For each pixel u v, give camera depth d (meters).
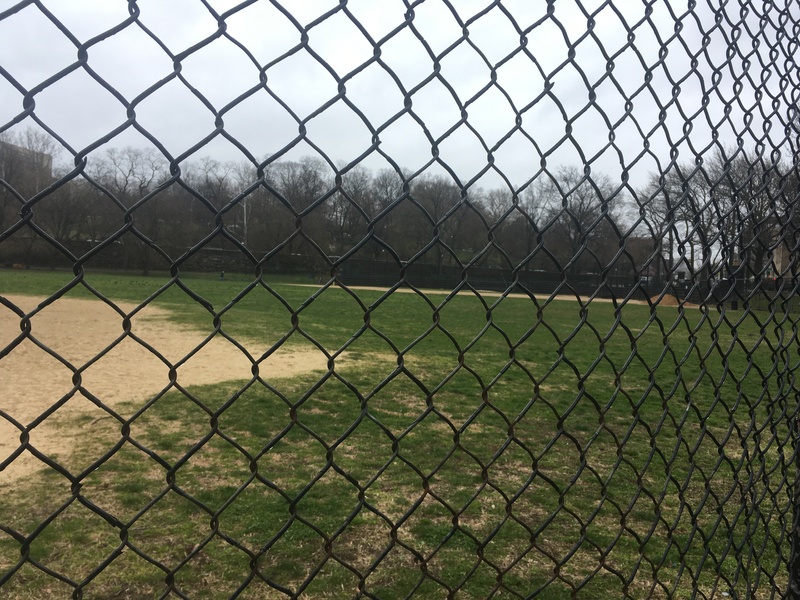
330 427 7.09
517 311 24.42
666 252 1.80
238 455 5.94
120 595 3.55
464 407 8.37
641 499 5.27
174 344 13.84
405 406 8.27
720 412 8.70
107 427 6.79
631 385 10.46
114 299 23.25
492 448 6.51
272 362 11.62
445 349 13.96
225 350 12.83
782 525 2.35
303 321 19.44
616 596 3.75
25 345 12.69
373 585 3.76
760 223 2.05
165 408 7.75
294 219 1.26
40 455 1.06
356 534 4.38
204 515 4.55
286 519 4.54
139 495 4.88
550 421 7.77
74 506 4.64
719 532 4.68
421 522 4.61
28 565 3.79
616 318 1.74
